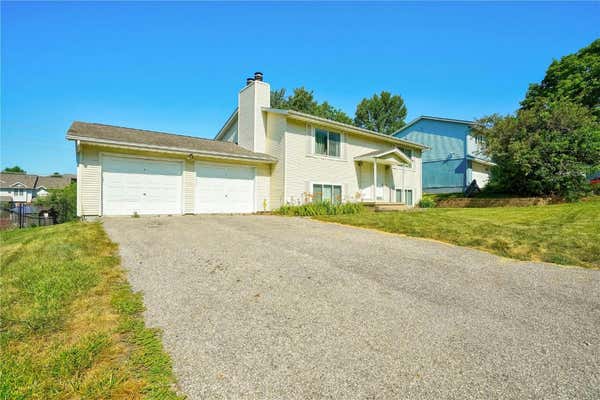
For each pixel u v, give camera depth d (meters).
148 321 3.14
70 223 9.27
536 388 2.20
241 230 7.98
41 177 51.50
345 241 6.84
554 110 16.83
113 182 10.74
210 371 2.35
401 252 5.96
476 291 4.11
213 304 3.57
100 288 3.96
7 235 8.81
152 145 11.05
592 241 6.33
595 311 3.54
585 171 15.98
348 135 16.98
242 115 16.47
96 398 2.03
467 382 2.25
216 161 13.20
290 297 3.79
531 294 4.02
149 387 2.15
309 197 14.82
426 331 3.03
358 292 3.99
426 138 25.38
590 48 23.75
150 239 6.73
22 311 3.29
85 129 11.16
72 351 2.54
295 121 14.72
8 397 2.02
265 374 2.32
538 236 6.88
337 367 2.42
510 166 17.47
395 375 2.33
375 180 16.64
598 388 2.20
